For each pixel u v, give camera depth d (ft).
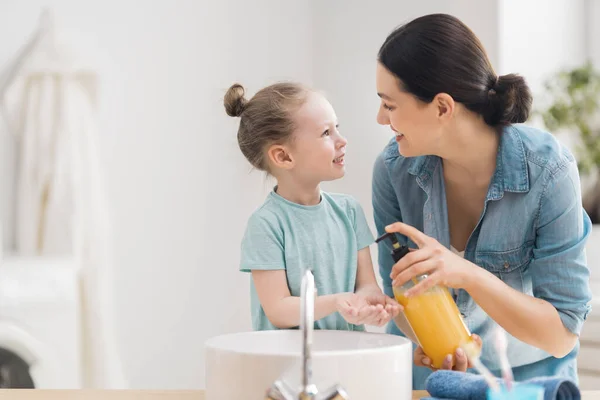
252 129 4.49
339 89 10.60
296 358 2.98
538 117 9.48
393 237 4.03
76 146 9.61
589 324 8.42
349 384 3.01
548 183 4.46
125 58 10.42
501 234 4.62
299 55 11.02
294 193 4.43
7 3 9.84
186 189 10.69
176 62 10.68
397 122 4.32
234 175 10.99
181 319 10.61
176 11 10.68
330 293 4.35
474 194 4.79
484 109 4.37
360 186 10.20
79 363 9.11
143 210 10.46
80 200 9.57
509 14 8.95
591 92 9.27
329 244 4.37
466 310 4.88
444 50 4.16
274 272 4.23
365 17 10.28
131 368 10.31
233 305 11.00
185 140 10.71
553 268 4.44
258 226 4.25
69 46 9.75
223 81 10.90
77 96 9.74
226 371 3.09
